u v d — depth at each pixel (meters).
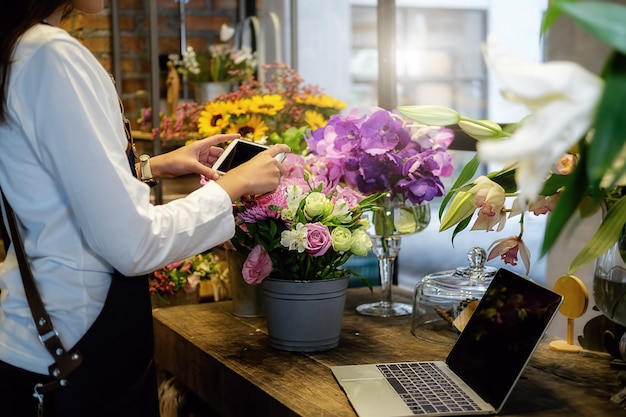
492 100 4.00
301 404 1.35
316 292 1.64
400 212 1.89
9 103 1.28
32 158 1.31
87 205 1.24
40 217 1.33
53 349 1.32
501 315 1.42
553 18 0.93
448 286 1.69
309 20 3.87
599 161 0.77
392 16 2.41
